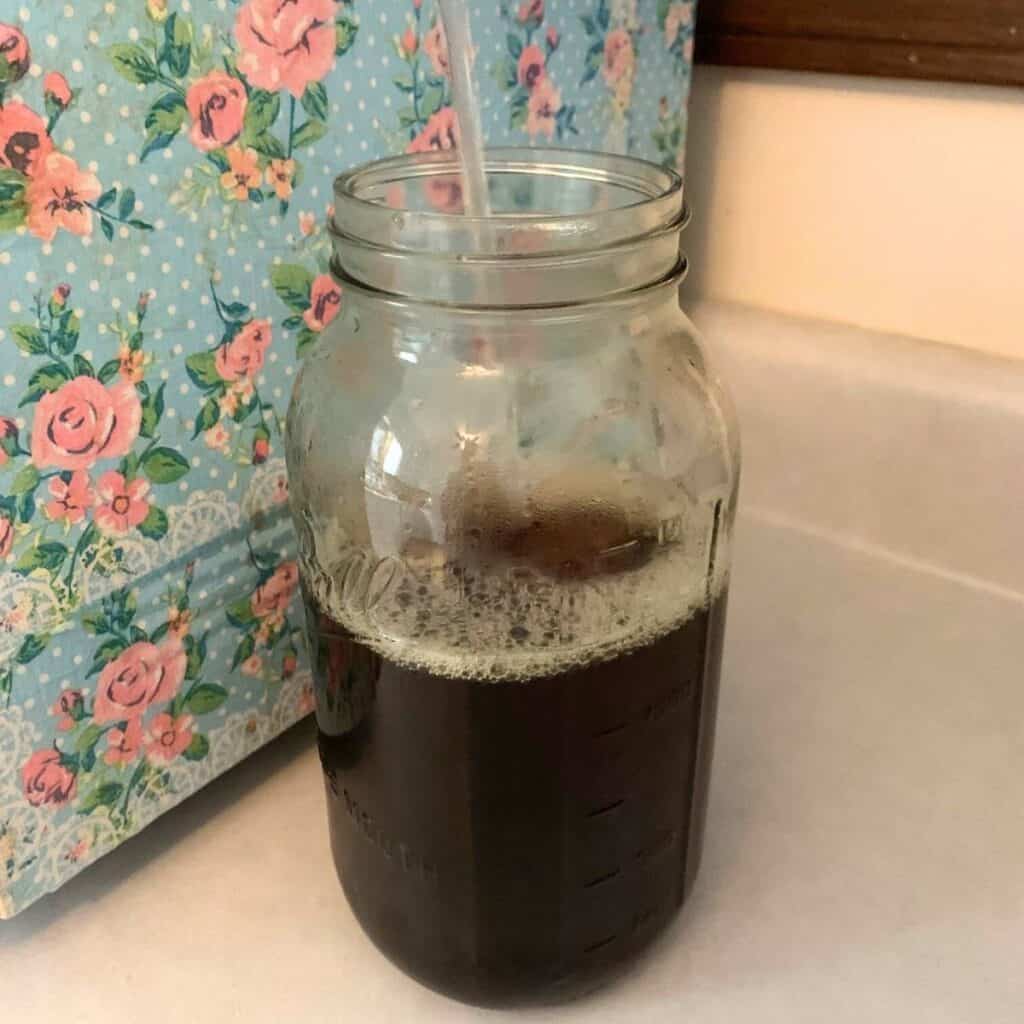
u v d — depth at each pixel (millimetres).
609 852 424
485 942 428
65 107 391
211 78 437
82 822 487
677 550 425
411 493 414
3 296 392
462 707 387
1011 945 472
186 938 485
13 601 429
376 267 378
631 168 435
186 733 521
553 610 398
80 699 468
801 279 787
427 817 414
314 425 434
